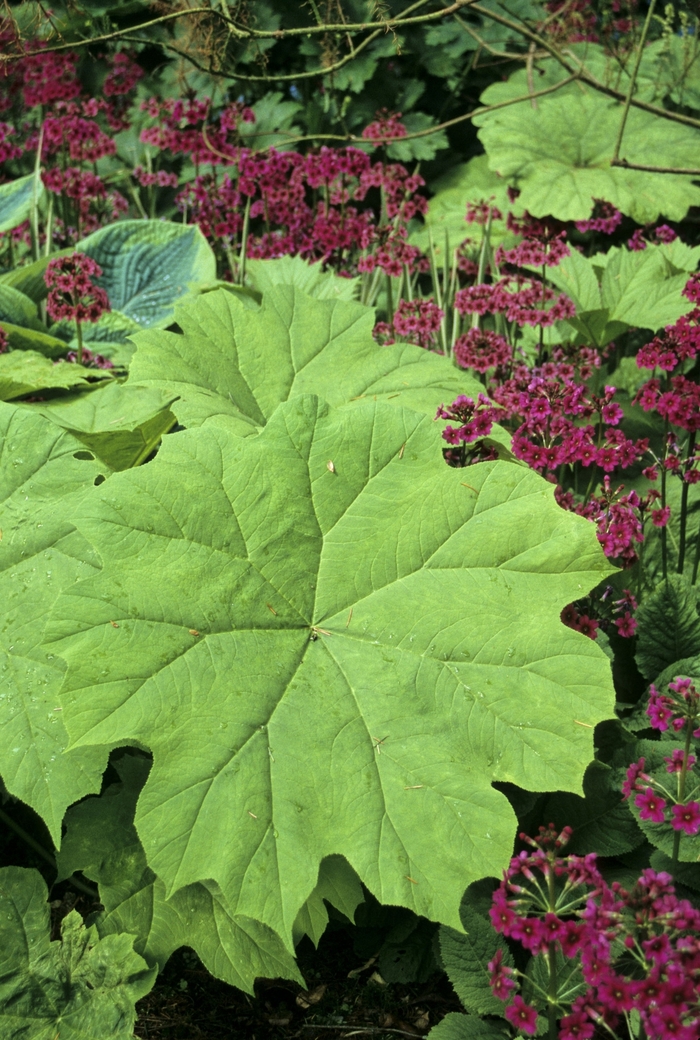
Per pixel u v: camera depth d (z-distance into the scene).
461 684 1.67
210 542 1.71
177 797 1.59
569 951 1.51
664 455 1.98
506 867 1.58
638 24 3.68
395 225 2.56
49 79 2.84
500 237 3.25
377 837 1.59
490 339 2.21
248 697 1.65
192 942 1.69
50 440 1.82
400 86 3.93
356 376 2.08
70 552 1.75
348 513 1.76
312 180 2.67
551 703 1.64
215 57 2.36
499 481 1.76
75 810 1.76
